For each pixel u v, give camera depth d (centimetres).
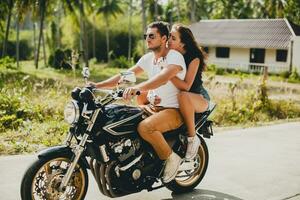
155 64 443
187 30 442
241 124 1007
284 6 4816
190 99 429
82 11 3641
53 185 386
